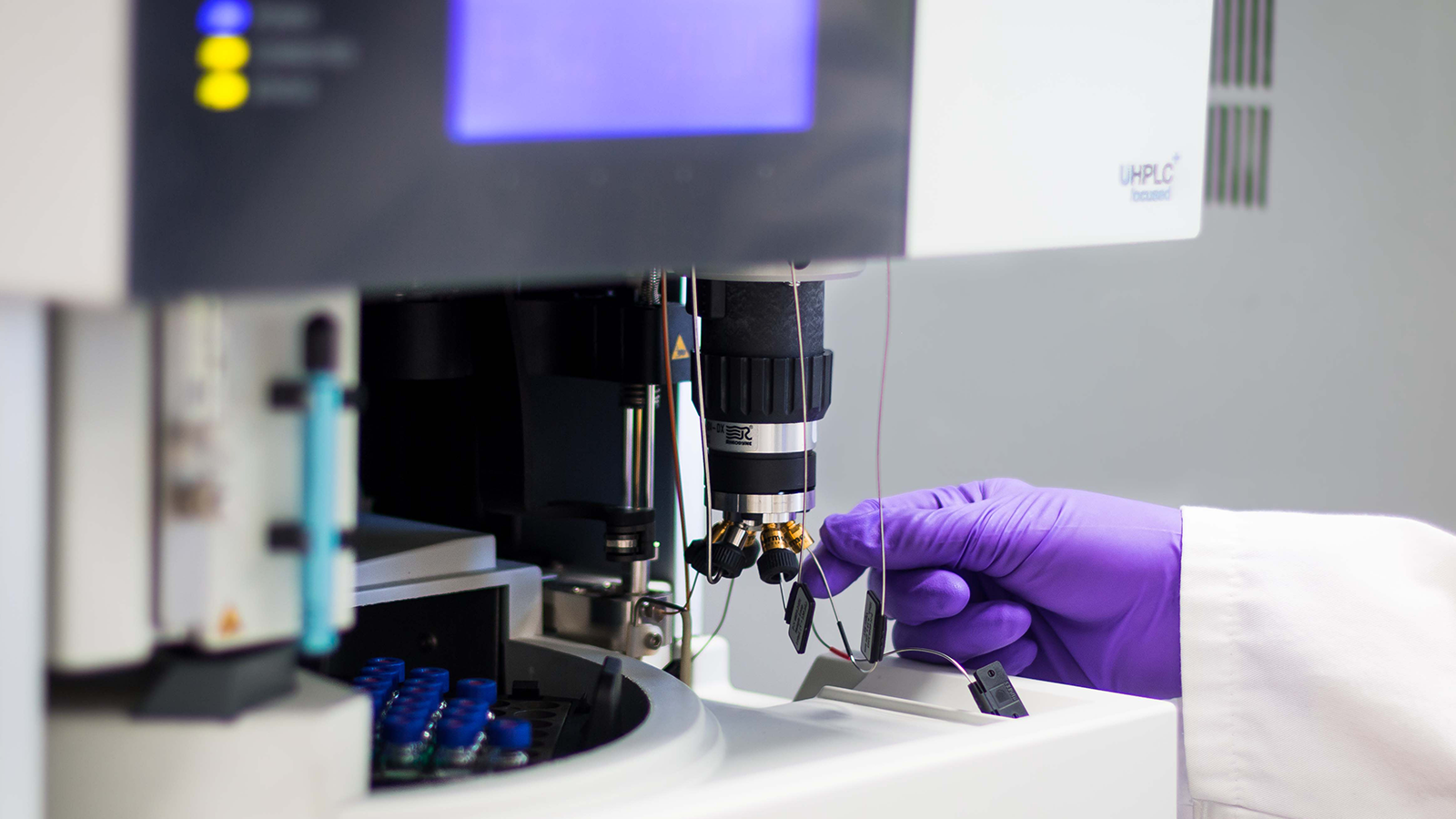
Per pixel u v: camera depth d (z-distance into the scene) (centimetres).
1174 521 96
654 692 63
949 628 91
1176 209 64
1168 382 191
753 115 44
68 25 31
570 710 70
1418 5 212
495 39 38
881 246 50
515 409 85
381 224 36
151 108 32
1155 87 62
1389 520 91
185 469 40
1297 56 198
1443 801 79
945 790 56
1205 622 87
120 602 40
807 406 75
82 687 45
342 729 46
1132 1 60
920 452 166
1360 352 215
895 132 49
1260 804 83
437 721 62
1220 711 85
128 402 39
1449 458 232
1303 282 205
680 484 81
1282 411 207
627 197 41
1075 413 181
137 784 43
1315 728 82
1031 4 54
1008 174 55
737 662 150
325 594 43
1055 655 100
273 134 34
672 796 50
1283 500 209
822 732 64
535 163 39
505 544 93
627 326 82
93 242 31
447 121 37
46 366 38
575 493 94
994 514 96
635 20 41
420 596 76
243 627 42
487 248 38
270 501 42
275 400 42
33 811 38
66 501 39
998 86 54
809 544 79
